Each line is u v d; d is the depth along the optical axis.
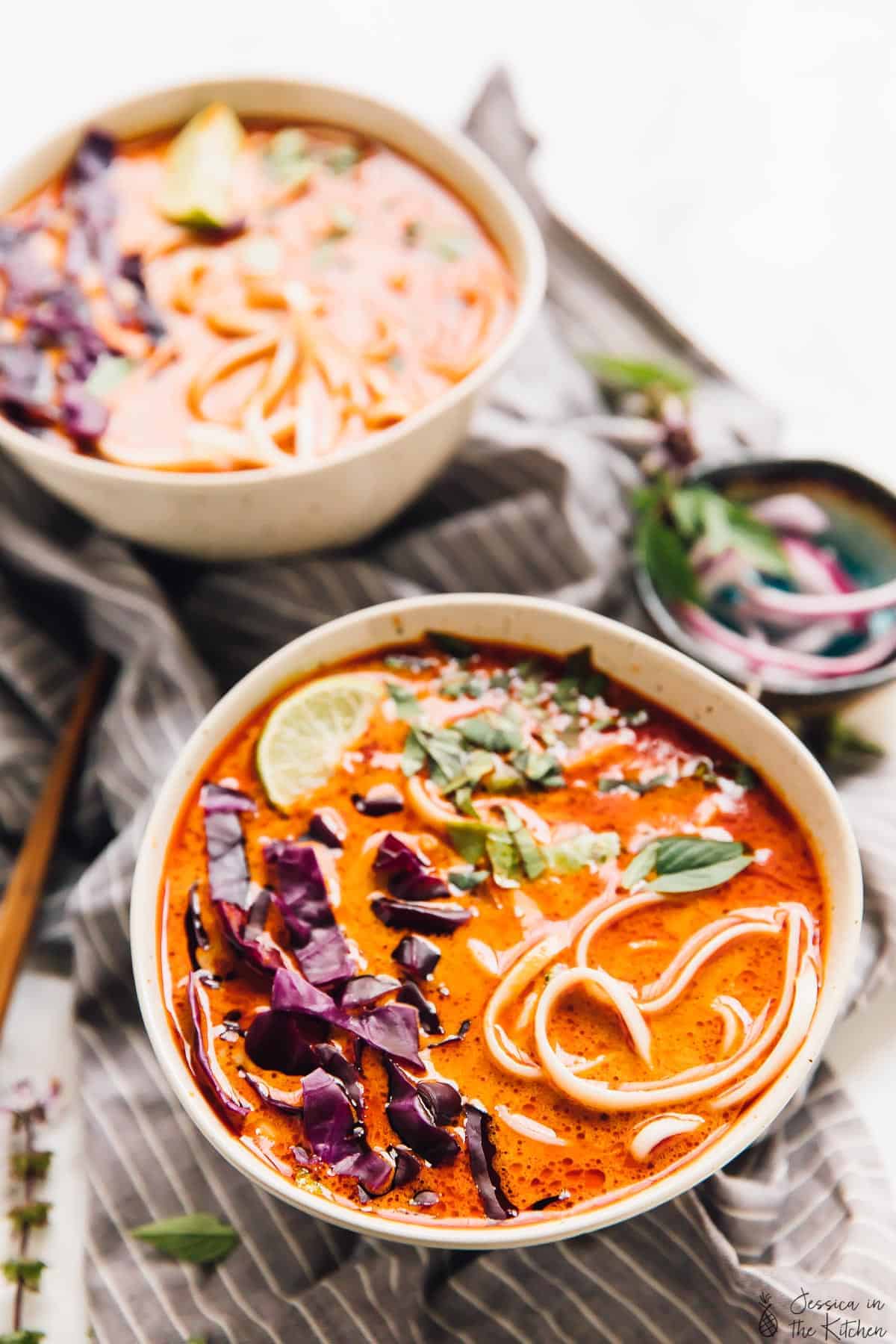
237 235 0.67
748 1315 0.53
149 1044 0.58
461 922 0.52
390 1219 0.48
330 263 0.66
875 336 0.76
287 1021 0.50
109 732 0.62
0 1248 0.56
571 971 0.51
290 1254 0.55
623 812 0.54
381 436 0.60
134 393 0.63
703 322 0.77
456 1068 0.51
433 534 0.65
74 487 0.61
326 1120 0.49
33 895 0.61
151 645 0.63
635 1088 0.50
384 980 0.51
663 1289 0.54
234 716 0.54
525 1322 0.54
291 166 0.69
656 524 0.64
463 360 0.64
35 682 0.65
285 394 0.63
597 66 0.85
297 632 0.64
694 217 0.80
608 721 0.55
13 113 0.81
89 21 0.84
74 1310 0.55
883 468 0.72
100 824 0.63
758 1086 0.50
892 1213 0.55
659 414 0.69
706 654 0.63
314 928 0.52
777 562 0.64
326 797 0.54
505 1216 0.49
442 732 0.55
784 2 0.86
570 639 0.55
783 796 0.54
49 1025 0.60
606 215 0.80
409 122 0.68
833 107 0.84
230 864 0.53
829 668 0.63
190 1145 0.56
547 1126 0.50
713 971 0.52
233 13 0.84
